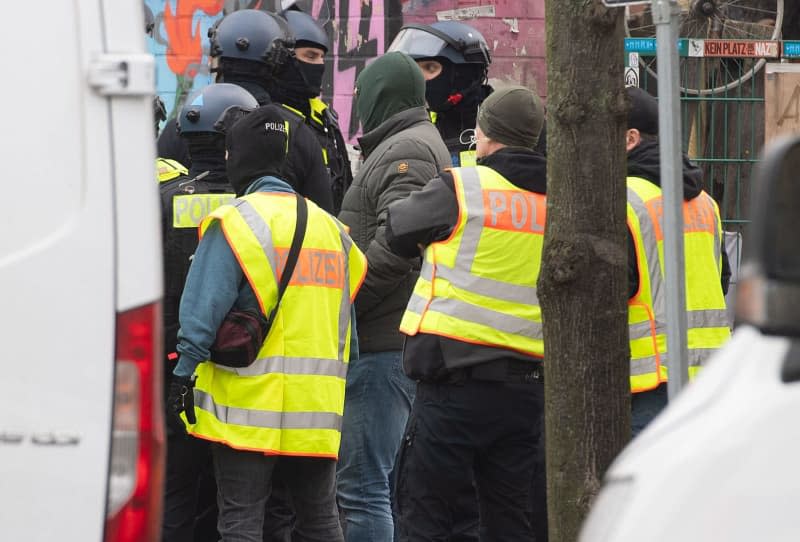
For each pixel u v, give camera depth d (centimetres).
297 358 1834
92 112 1050
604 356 1438
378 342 2122
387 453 2139
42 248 1041
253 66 2366
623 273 1438
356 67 3381
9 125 1045
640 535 691
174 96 3434
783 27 3578
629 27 3325
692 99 3347
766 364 730
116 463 1050
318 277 1859
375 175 2117
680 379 1290
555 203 1431
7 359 1035
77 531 1039
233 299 1772
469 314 1777
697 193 2025
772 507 655
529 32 3375
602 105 1403
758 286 637
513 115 1823
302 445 1838
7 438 1035
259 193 1850
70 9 1052
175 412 1764
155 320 1072
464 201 1786
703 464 689
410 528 1830
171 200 2072
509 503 1859
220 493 1864
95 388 1045
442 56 2494
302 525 1916
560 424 1455
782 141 634
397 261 2052
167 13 3422
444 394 1797
